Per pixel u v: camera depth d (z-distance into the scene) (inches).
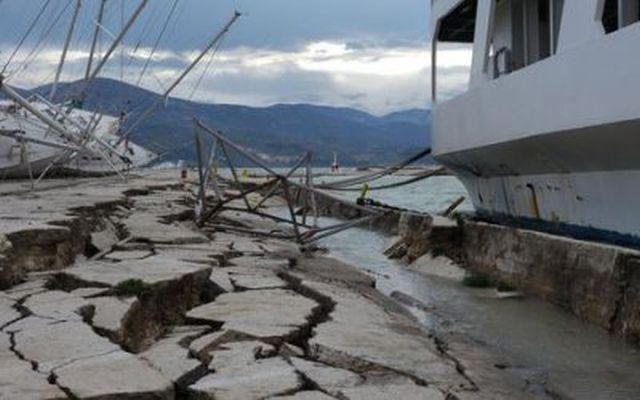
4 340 236.4
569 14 445.4
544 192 550.0
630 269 367.9
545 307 448.5
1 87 859.4
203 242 540.4
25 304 283.4
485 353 325.4
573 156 466.9
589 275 408.2
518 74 510.0
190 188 1359.5
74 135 1136.8
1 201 662.5
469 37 853.2
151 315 301.6
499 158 588.7
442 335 362.6
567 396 273.1
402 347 283.3
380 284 547.5
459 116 659.4
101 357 221.8
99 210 613.6
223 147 665.0
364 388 223.3
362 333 297.0
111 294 300.8
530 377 292.8
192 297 346.9
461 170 721.6
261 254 530.9
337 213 1214.3
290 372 229.6
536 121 478.9
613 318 376.8
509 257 530.6
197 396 211.3
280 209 1240.8
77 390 193.6
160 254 447.8
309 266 508.4
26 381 197.9
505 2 652.7
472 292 512.7
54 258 382.3
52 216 478.3
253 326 286.2
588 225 488.1
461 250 635.5
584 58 409.7
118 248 479.8
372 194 1825.8
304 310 318.7
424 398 217.8
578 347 350.9
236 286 377.7
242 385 215.5
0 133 1115.3
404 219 768.3
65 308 275.1
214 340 262.2
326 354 263.4
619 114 374.0
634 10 407.2
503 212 649.0
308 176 661.9
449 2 713.0
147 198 941.8
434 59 796.6
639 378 301.3
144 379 205.3
